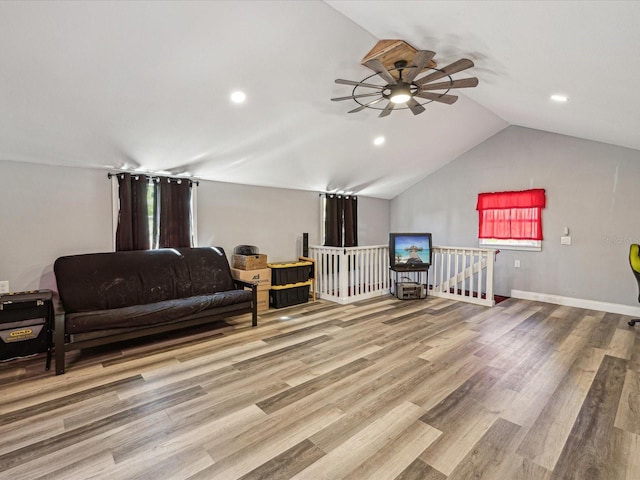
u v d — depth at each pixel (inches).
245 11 93.6
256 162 179.5
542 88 115.6
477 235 244.2
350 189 257.4
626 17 59.2
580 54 79.7
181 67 107.4
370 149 201.6
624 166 180.5
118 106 117.0
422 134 201.6
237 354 122.7
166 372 108.0
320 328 153.3
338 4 91.2
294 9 96.4
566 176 200.5
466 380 102.7
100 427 78.9
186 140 145.2
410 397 92.7
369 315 175.3
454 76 128.4
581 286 195.8
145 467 66.0
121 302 137.3
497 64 107.4
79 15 84.1
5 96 102.2
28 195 135.0
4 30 83.5
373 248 224.1
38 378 103.8
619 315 177.8
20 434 76.2
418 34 95.3
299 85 130.3
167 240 167.9
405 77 98.9
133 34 92.5
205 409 86.5
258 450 70.9
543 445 72.7
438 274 269.7
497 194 229.8
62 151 132.6
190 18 91.8
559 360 117.9
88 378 103.8
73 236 145.3
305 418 82.6
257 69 116.4
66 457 68.8
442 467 66.0
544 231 209.8
